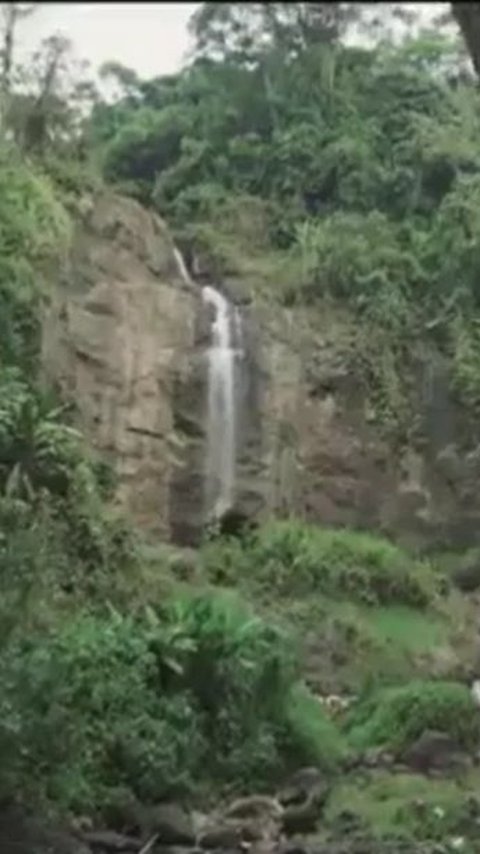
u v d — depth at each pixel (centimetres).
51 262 2466
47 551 1686
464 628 2378
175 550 2438
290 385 2781
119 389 2550
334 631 2191
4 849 1112
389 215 3259
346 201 3278
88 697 1352
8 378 2112
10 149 2548
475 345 2836
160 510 2564
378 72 3381
